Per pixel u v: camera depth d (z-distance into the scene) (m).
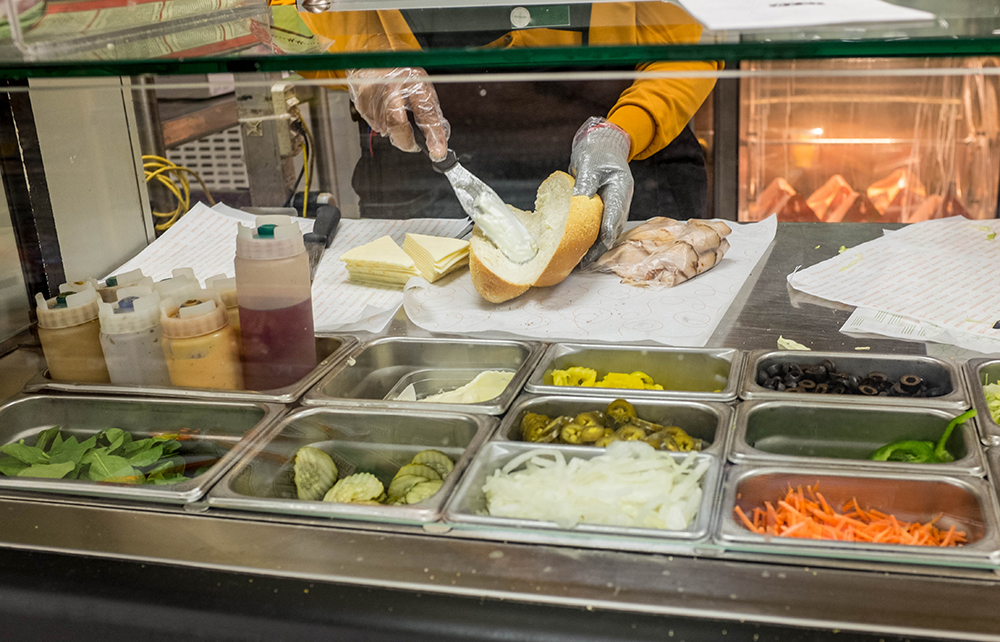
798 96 2.13
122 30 0.88
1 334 1.08
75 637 0.69
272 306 0.92
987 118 2.05
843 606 0.60
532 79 0.81
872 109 2.12
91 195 1.19
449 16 0.88
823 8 0.70
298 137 1.28
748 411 0.86
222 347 0.93
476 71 0.84
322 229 1.34
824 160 2.20
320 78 1.05
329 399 0.91
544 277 1.20
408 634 0.63
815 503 0.73
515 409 0.89
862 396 0.87
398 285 1.26
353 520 0.73
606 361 1.05
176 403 0.92
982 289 1.17
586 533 0.68
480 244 1.21
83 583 0.69
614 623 0.61
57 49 0.83
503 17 0.85
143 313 0.94
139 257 1.22
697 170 1.39
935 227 1.43
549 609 0.62
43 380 0.98
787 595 0.61
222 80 0.92
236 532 0.73
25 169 1.08
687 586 0.63
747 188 2.25
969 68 0.71
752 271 1.30
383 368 1.09
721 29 0.65
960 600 0.60
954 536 0.69
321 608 0.65
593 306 1.19
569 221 1.18
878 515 0.72
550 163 1.27
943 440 0.81
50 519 0.77
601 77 0.79
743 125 2.18
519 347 1.06
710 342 1.05
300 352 0.96
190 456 0.86
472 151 1.28
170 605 0.67
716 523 0.67
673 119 1.29
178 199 1.31
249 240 0.91
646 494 0.72
